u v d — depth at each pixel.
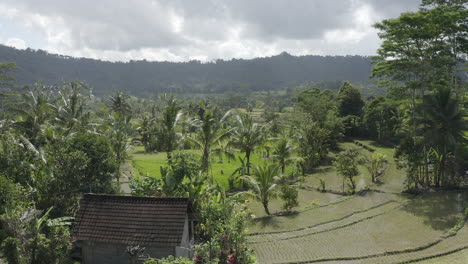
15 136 27.38
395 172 37.81
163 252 14.69
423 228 21.53
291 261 18.09
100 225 15.55
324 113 55.66
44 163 22.56
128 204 16.19
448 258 17.12
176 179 21.91
